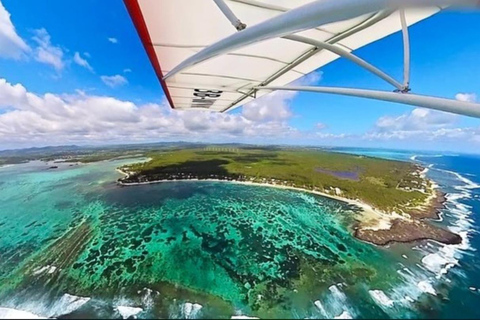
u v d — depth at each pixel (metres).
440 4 1.38
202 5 3.86
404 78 3.78
